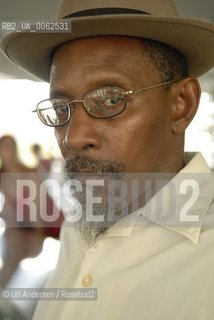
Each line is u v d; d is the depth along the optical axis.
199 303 0.81
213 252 0.84
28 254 1.10
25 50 1.01
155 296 0.84
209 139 1.45
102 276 0.91
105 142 0.87
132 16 0.83
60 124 0.92
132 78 0.88
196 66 1.01
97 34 0.88
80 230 0.95
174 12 0.94
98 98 0.87
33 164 1.09
